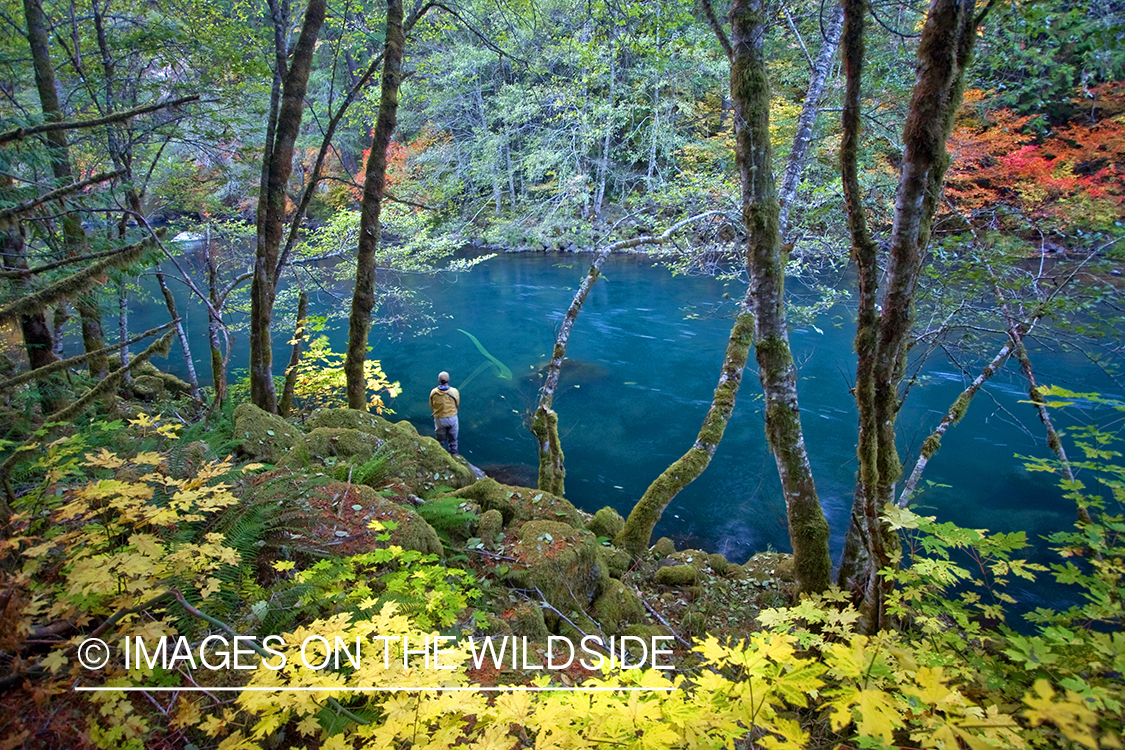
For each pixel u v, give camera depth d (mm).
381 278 14422
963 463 7668
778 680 1545
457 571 3068
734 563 5816
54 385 3695
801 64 8820
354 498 3750
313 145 14375
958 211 4750
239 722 1968
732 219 6820
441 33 9305
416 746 1592
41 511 2398
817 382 10875
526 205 17641
